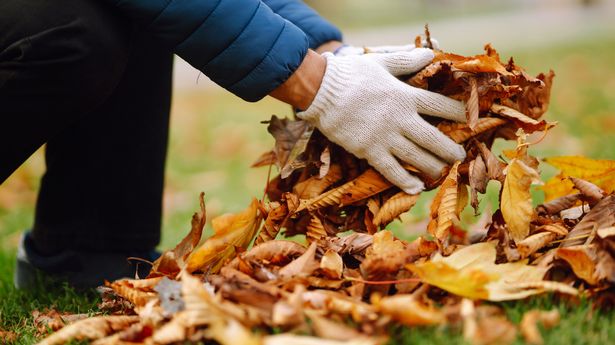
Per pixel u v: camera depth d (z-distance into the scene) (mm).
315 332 1075
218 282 1146
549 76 1328
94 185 1470
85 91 1256
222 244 1250
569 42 7145
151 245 1531
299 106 1285
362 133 1267
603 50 6125
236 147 3340
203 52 1230
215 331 1054
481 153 1292
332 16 12453
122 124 1461
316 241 1250
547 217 1288
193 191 2549
